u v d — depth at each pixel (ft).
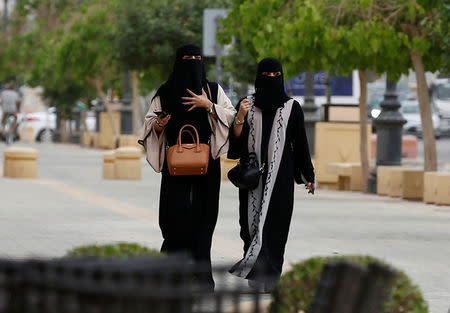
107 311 31.63
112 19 298.35
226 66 224.53
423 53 146.51
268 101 66.85
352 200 149.38
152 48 256.32
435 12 146.30
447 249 94.22
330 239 99.19
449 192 141.38
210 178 67.21
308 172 67.51
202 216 67.26
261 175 66.80
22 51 386.32
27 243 91.09
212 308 42.34
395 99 170.50
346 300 34.06
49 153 300.61
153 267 32.27
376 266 34.22
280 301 40.40
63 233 99.45
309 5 144.97
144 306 31.86
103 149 349.00
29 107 506.48
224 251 87.86
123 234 99.45
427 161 152.15
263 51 148.97
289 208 66.54
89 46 302.25
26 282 32.32
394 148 170.09
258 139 66.85
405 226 113.09
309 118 210.59
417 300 39.04
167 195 67.26
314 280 39.96
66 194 149.18
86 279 31.71
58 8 376.89
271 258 66.03
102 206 130.82
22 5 385.50
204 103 66.08
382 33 145.18
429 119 151.64
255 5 150.41
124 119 321.93
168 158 65.92
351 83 289.12
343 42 147.84
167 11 256.52
